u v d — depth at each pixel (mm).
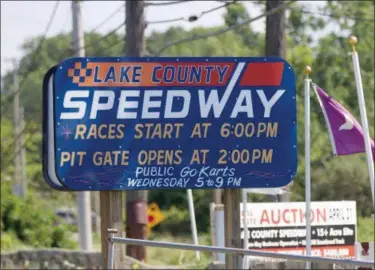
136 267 42531
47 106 27141
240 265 27953
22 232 71438
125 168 26766
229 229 27766
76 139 26469
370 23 73188
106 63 26734
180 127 27094
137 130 26891
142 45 44375
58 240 72188
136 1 44219
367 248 32188
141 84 26953
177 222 95625
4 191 73125
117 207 27109
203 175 27172
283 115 27594
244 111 27406
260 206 35438
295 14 76062
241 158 27375
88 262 49125
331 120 29375
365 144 28344
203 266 41781
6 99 133375
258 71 27516
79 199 56719
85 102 26578
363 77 74062
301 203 35938
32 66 138375
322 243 35938
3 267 49469
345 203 36281
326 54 74688
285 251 35531
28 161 164000
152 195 106688
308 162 30547
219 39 113750
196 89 27188
